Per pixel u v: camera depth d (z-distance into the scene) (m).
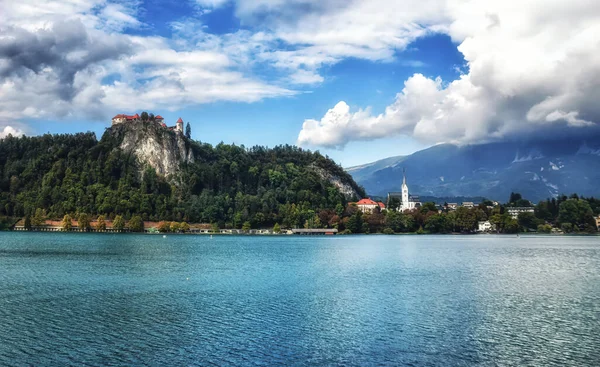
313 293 88.75
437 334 59.84
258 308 74.69
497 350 53.62
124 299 81.50
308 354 52.09
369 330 61.66
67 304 76.62
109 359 50.06
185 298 82.88
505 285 99.38
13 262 139.25
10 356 50.72
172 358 50.53
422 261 154.38
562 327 63.22
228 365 48.62
